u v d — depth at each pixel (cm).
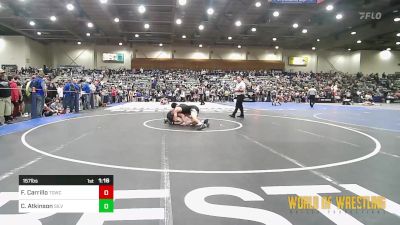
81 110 1598
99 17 2791
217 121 1084
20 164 448
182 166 449
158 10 2550
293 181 384
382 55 4500
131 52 4503
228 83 3722
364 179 398
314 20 2858
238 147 604
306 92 3353
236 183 372
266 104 2697
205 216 279
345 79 4169
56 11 2628
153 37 3959
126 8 2508
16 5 2458
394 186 371
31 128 859
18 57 3747
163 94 3138
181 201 313
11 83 1120
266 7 2403
